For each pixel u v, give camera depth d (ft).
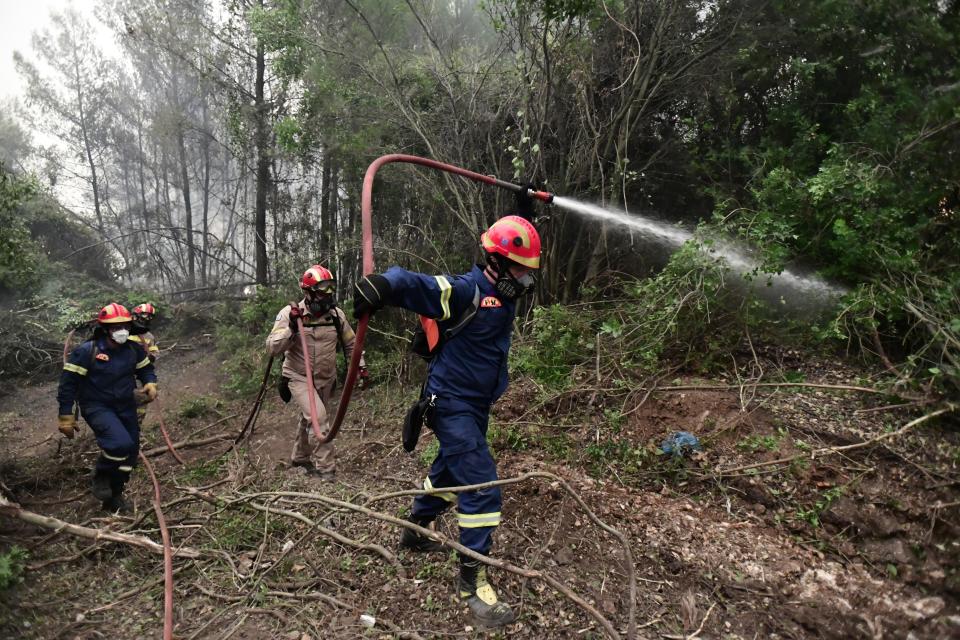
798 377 15.44
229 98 38.37
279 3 29.73
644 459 14.19
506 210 23.93
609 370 17.31
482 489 9.70
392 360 24.53
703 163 21.91
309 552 12.11
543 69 21.62
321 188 36.52
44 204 45.91
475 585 9.90
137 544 11.50
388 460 16.99
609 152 22.81
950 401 13.35
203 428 22.47
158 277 51.08
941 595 10.07
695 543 11.44
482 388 10.27
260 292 34.14
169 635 9.48
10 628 9.82
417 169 26.45
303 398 16.60
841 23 18.30
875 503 11.69
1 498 11.89
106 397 15.44
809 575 10.57
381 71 26.78
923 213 15.98
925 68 16.84
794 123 19.75
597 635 9.41
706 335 16.92
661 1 20.76
